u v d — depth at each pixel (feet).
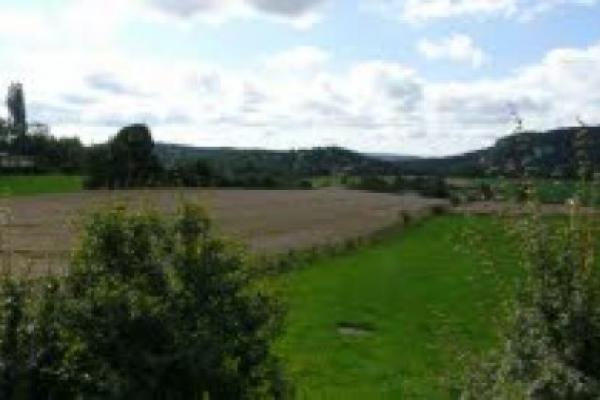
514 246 42.96
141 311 45.11
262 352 48.08
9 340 45.21
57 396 45.65
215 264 48.01
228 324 47.29
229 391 46.26
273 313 49.14
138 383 44.57
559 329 40.73
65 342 44.98
